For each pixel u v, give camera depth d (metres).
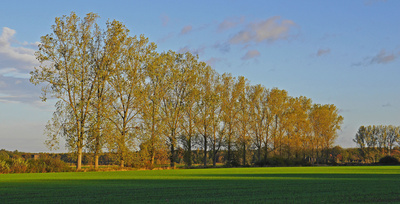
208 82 70.62
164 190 17.00
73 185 20.59
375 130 131.88
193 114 68.56
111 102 50.56
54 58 46.94
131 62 53.41
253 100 79.56
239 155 74.19
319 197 13.54
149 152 56.62
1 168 38.94
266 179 26.50
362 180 24.67
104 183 22.39
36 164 42.53
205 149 71.00
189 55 66.81
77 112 46.34
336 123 97.94
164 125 58.69
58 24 47.34
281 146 83.19
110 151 48.97
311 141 95.50
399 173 36.78
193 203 11.90
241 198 13.32
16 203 12.24
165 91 62.19
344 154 120.94
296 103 91.69
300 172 40.91
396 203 11.62
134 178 28.50
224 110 73.50
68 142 45.78
